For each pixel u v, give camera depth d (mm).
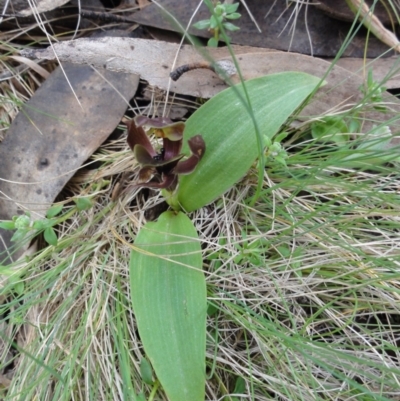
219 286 282
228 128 272
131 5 330
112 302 285
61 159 299
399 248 278
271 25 316
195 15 314
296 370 269
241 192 295
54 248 289
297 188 286
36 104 304
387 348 274
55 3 314
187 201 280
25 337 295
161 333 250
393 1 313
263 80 275
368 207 290
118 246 292
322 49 317
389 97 302
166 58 306
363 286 271
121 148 311
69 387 264
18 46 326
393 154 290
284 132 285
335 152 284
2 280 287
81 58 306
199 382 243
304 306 289
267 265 280
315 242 277
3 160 299
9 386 275
